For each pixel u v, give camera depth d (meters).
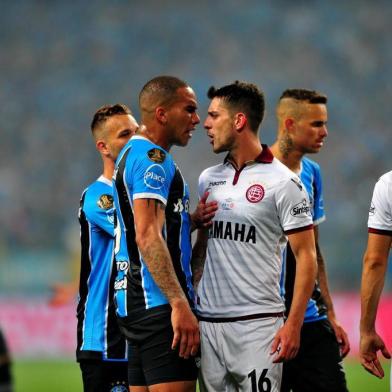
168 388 13.98
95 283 17.39
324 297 19.44
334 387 18.59
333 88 111.56
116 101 112.25
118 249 14.82
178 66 116.50
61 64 116.69
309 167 19.64
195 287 15.73
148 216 13.87
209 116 15.70
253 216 14.94
